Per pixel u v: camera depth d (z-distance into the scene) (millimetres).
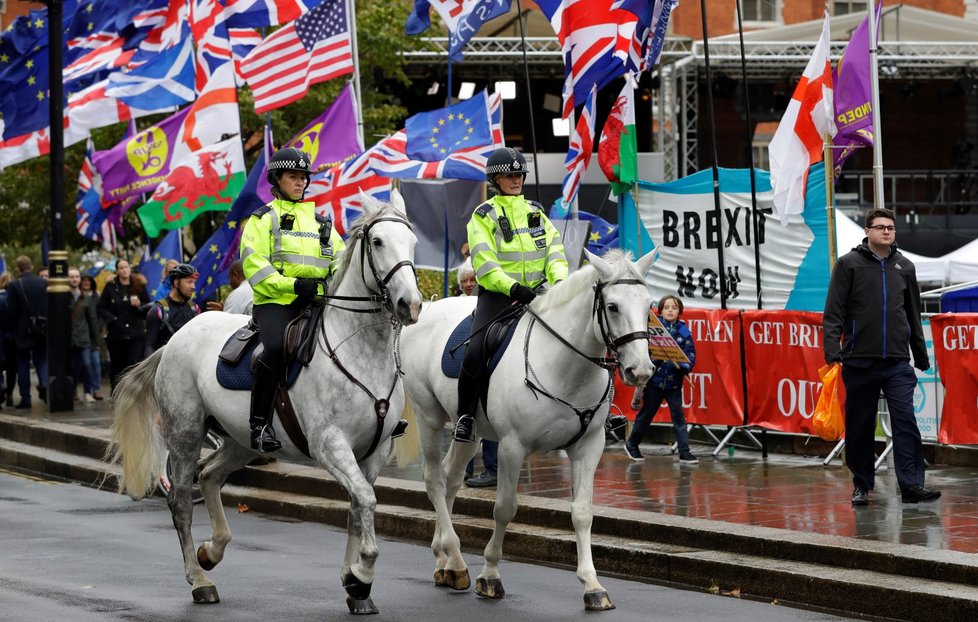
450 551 9000
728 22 45625
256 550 10508
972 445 12727
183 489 8859
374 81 32531
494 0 16062
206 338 8992
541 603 8445
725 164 34031
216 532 8977
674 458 14070
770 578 8586
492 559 8672
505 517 8617
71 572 9445
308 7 18109
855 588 8086
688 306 16031
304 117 29500
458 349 9141
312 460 8938
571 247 15430
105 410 20594
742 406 14148
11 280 23719
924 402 12820
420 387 9516
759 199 15492
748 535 9180
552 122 33406
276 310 8445
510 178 9086
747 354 14070
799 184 13906
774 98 33250
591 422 8406
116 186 20500
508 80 33062
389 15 29672
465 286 12875
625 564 9523
